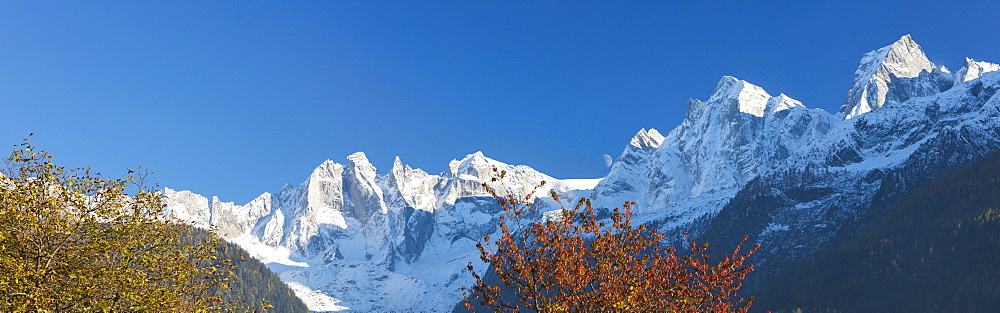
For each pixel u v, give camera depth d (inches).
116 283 1539.1
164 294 1574.8
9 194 1482.5
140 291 1562.5
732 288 1238.3
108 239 1557.6
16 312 1408.7
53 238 1530.5
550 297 1179.3
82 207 1563.7
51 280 1496.1
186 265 1626.5
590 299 1175.0
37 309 1419.8
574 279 1166.3
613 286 1162.6
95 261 1568.7
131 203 1626.5
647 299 1189.1
